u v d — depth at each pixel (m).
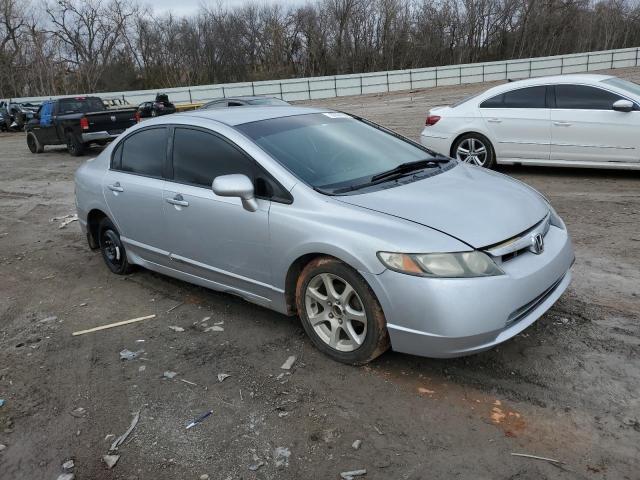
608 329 3.79
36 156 17.17
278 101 16.97
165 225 4.49
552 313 4.06
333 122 4.57
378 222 3.24
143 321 4.43
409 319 3.09
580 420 2.90
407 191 3.60
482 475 2.58
